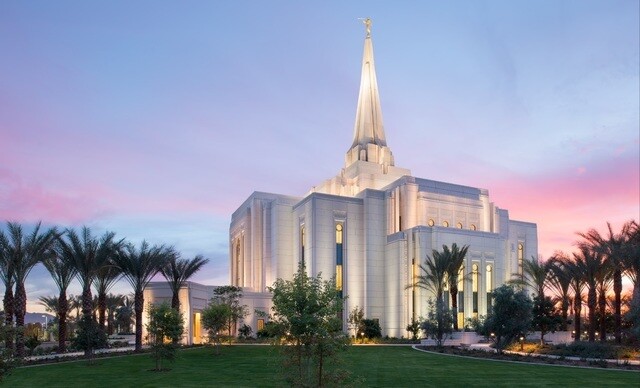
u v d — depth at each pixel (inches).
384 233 2517.2
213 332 1604.3
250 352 1555.1
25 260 1405.0
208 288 2283.5
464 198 2672.2
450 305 2218.3
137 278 1670.8
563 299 1803.6
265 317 2461.9
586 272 1601.9
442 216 2596.0
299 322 511.2
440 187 2647.6
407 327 2169.0
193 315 2075.5
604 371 1008.9
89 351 1289.4
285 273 2625.5
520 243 3036.4
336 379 523.5
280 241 2650.1
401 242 2352.4
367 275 2438.5
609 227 1552.7
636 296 1425.9
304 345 530.3
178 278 1911.9
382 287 2459.4
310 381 518.3
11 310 1379.2
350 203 2512.3
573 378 905.5
